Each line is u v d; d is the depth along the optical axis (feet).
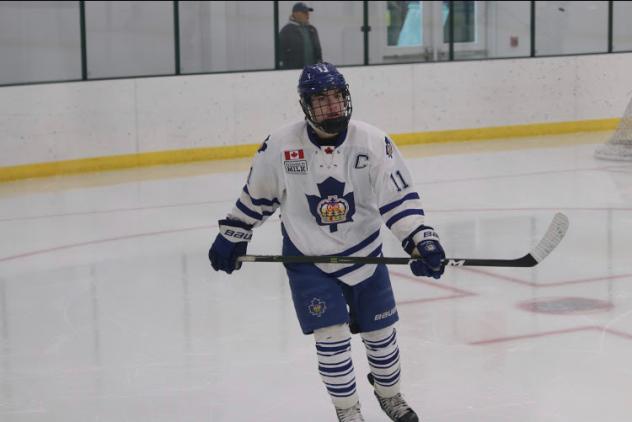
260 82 56.80
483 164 52.31
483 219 37.65
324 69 15.84
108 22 60.23
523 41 72.33
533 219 37.45
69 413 19.35
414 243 16.22
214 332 24.48
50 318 26.03
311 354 22.62
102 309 26.76
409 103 61.21
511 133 64.44
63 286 29.27
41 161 50.49
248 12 63.82
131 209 41.37
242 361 22.22
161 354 22.86
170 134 54.44
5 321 25.85
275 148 16.43
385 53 67.62
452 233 35.27
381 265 16.97
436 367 21.42
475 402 19.35
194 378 21.20
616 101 67.26
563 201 41.06
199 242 34.83
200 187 46.68
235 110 56.24
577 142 61.05
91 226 37.96
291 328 24.68
